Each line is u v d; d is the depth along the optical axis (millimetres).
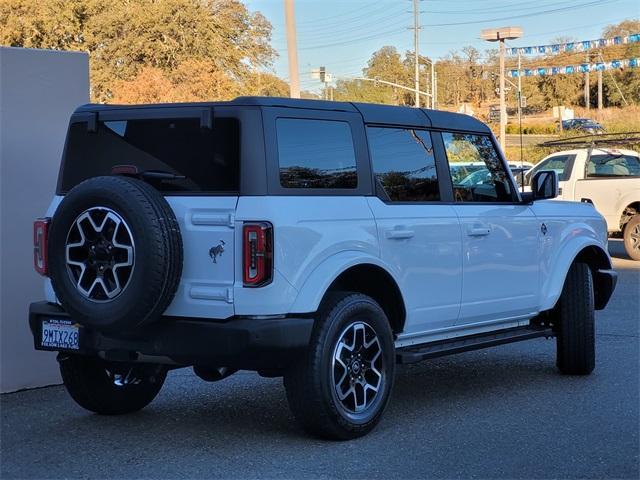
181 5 42031
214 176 5164
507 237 6824
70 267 5172
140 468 5043
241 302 4977
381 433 5750
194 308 5105
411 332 6086
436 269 6152
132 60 41812
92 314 5023
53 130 7156
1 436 5723
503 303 6805
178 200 5184
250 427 5914
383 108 6047
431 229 6105
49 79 7117
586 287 7488
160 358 5289
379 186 5859
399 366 8117
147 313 4945
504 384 7312
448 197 6434
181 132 5309
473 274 6492
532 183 7141
